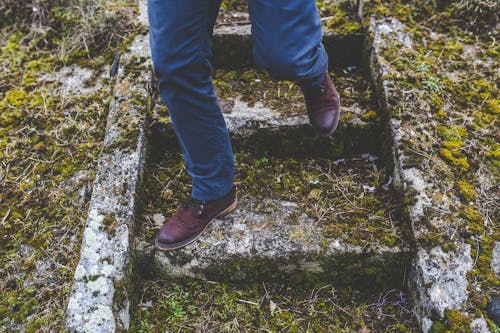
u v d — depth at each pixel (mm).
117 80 2459
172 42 1644
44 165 2336
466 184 2109
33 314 1964
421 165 2137
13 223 2188
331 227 2098
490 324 1799
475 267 1915
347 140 2375
